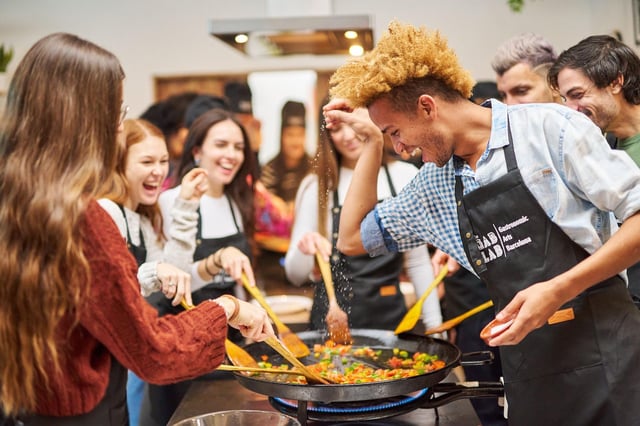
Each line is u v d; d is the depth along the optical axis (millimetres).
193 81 5184
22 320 1182
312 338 2322
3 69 4688
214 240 2961
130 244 2354
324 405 1746
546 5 4852
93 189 1216
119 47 5188
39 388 1241
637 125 2094
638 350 1577
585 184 1506
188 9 5141
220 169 2996
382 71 1556
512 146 1600
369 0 5027
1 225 1191
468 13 4957
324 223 3115
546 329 1613
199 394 2105
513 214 1602
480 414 2592
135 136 2443
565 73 2100
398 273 2965
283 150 5082
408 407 1719
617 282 1621
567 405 1608
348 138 2844
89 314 1193
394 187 2939
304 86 5125
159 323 1271
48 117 1217
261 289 4441
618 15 3988
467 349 2787
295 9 4070
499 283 1655
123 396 1388
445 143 1634
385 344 2230
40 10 5168
